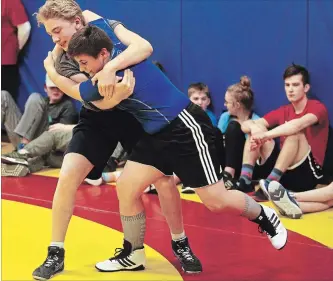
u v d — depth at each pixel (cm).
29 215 522
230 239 456
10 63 809
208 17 680
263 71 655
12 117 744
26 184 633
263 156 611
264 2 646
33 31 808
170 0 700
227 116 641
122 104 366
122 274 388
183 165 370
